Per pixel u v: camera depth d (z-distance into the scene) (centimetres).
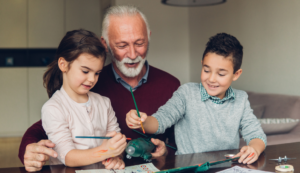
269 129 194
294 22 241
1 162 317
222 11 343
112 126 121
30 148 86
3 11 466
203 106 122
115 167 86
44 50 501
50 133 97
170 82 152
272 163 91
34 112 473
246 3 301
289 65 248
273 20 265
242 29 309
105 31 136
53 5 479
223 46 105
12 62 489
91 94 118
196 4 266
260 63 284
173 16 420
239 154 95
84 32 102
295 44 241
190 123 123
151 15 409
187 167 83
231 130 119
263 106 241
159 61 417
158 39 414
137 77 145
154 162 93
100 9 489
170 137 149
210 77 109
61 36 483
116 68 144
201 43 393
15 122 467
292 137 190
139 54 134
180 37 424
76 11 487
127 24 129
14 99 467
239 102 121
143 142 93
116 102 142
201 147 120
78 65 97
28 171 86
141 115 97
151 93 146
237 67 111
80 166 89
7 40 469
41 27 477
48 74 117
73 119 105
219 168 87
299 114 212
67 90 108
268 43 272
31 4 472
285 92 254
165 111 118
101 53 99
